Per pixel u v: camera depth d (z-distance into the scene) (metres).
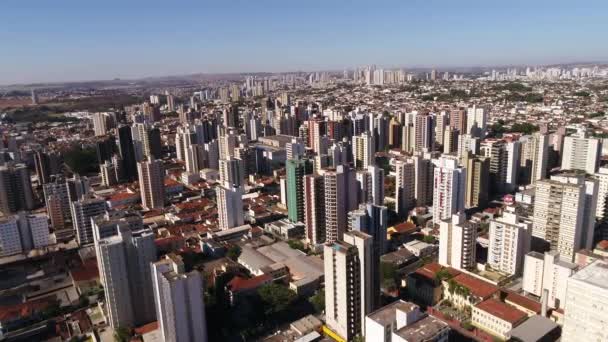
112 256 189.88
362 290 176.88
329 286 182.00
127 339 185.88
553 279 196.75
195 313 171.25
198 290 171.12
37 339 198.00
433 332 138.50
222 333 195.25
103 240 194.75
